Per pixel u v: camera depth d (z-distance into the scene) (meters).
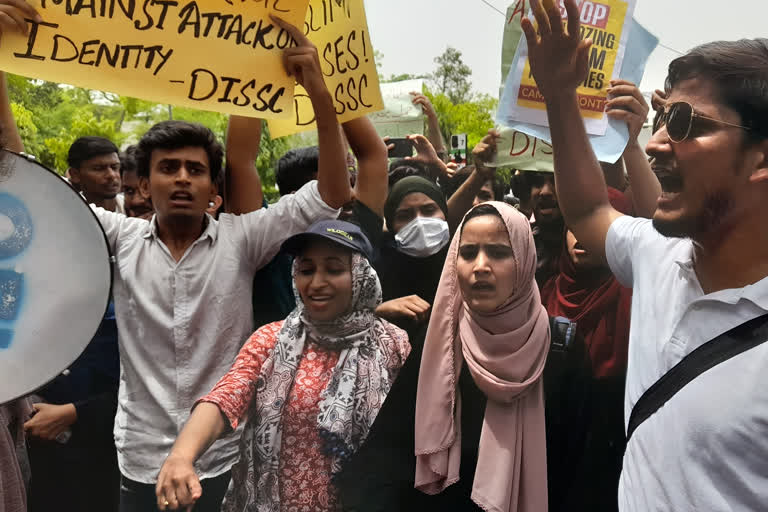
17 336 1.92
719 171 1.34
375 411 2.15
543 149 2.90
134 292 2.37
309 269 2.21
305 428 2.14
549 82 1.70
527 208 3.26
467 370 2.11
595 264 2.73
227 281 2.39
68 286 1.95
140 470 2.32
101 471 2.83
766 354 1.28
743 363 1.30
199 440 1.98
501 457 2.02
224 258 2.40
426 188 2.95
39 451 2.79
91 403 2.77
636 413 1.46
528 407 2.07
